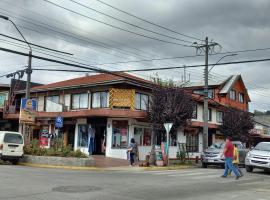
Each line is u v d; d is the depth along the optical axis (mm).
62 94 36312
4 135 23734
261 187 15344
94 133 33344
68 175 17156
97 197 11047
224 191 13641
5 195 10969
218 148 28453
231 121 40938
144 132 33031
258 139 58438
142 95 33031
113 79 31656
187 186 14555
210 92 49344
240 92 53594
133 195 11672
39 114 36531
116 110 31047
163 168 24953
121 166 25094
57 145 26312
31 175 16297
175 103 28812
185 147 34719
